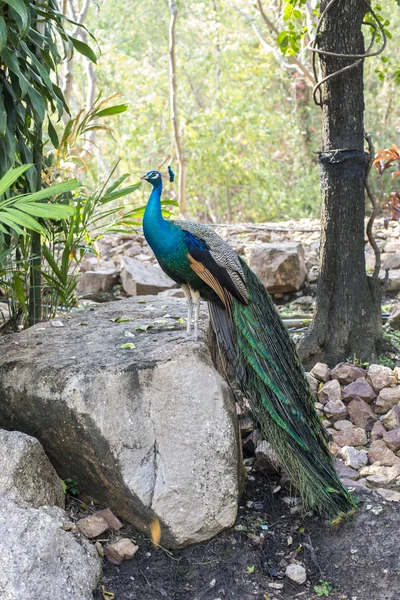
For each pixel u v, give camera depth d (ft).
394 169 46.21
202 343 12.84
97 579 10.93
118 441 11.59
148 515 11.53
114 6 57.11
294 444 12.12
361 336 17.01
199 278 12.30
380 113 49.96
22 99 14.71
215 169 46.93
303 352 17.12
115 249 27.09
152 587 11.14
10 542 10.25
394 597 10.92
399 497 12.51
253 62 48.98
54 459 12.48
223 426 12.09
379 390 15.65
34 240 16.46
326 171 16.76
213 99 50.34
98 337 13.76
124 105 17.43
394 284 21.54
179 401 11.97
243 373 12.42
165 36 57.77
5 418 12.69
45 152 18.97
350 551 11.69
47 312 18.20
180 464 11.68
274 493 13.15
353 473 13.32
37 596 9.95
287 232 27.32
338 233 16.84
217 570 11.43
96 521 11.81
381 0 43.11
